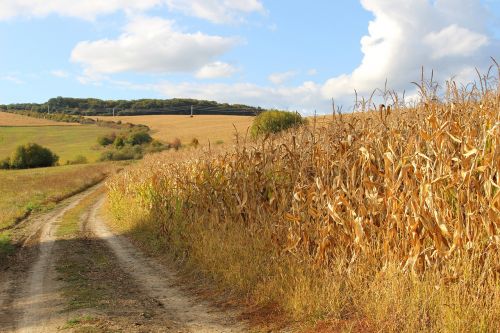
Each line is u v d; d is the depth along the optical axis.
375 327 6.05
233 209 11.48
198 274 10.48
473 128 6.23
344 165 8.01
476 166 6.16
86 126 131.12
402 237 6.79
